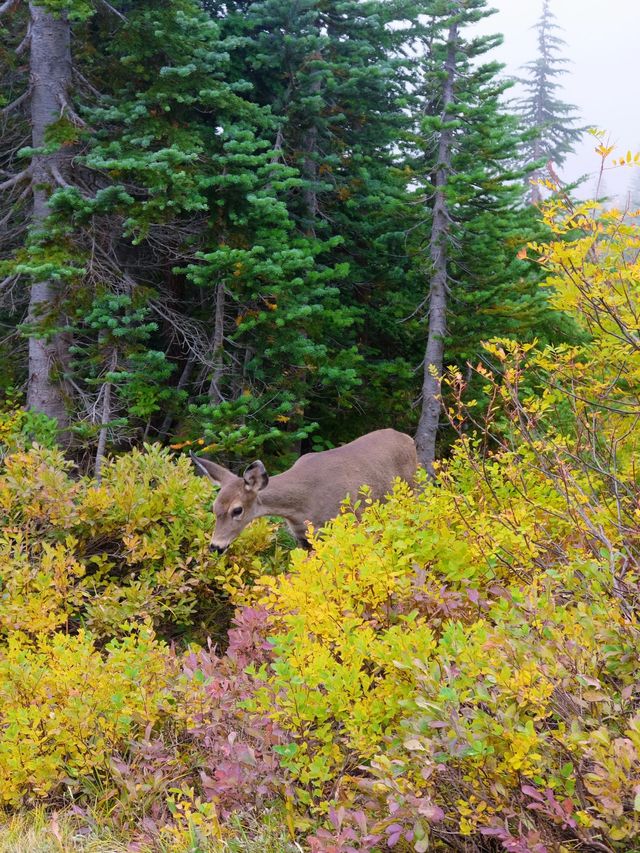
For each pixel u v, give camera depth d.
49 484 7.19
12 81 12.18
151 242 12.65
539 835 3.20
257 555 8.10
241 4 14.10
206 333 12.81
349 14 14.17
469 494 5.89
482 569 5.20
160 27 10.99
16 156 12.48
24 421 10.80
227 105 11.42
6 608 6.11
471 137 13.45
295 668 4.19
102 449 10.88
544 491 6.04
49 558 6.48
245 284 11.70
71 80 11.52
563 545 5.43
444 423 14.66
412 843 3.50
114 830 4.39
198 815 4.01
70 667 5.02
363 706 3.97
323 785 4.09
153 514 7.54
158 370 11.45
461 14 13.11
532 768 3.21
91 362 11.06
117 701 4.65
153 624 7.06
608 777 2.96
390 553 4.82
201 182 11.19
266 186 11.96
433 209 13.77
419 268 14.31
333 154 14.05
